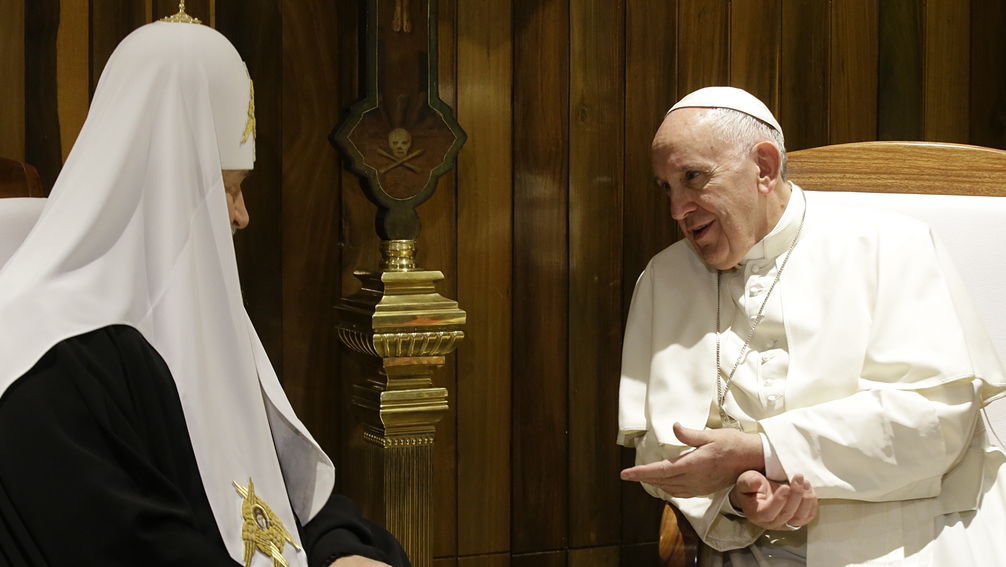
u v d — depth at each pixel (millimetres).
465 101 2859
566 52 2957
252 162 1716
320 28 2723
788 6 3172
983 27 3371
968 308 2127
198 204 1514
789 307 2215
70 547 1272
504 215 2920
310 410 2771
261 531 1469
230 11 2627
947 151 2537
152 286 1454
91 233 1438
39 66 2471
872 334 2127
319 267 2764
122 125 1478
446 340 2381
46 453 1288
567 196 2986
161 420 1411
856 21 3244
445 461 2889
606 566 3072
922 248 2178
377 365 2414
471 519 2924
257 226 2689
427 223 2838
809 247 2258
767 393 2184
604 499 3066
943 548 1979
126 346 1407
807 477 1954
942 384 1992
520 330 2953
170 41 1551
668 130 2227
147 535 1302
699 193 2195
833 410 2006
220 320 1518
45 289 1380
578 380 3023
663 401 2271
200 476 1423
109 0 2520
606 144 3014
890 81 3293
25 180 2289
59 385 1328
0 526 1281
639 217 3064
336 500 1846
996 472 2076
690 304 2354
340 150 2365
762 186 2232
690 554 2055
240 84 1663
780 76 3182
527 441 2975
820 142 3234
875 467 1965
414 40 2393
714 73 3111
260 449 1533
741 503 1948
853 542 2031
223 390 1508
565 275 3000
